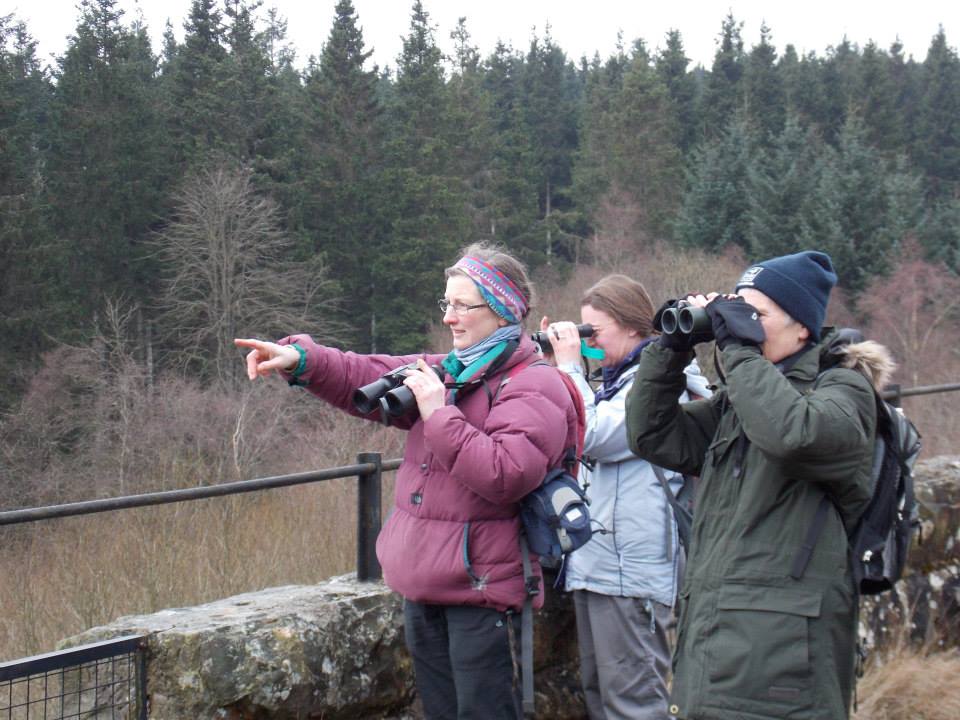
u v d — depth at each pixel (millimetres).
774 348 2402
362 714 3002
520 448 2416
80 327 29500
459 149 43312
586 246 41250
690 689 2252
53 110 34938
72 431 22812
